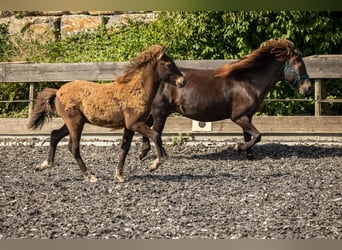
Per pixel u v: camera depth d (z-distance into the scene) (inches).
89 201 405.1
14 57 781.3
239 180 469.4
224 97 559.8
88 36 804.0
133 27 790.5
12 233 340.8
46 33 835.4
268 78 564.1
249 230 345.1
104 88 452.4
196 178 475.8
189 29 684.1
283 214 375.9
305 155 579.2
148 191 430.6
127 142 462.6
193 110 561.6
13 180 470.0
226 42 685.9
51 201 405.1
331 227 352.2
